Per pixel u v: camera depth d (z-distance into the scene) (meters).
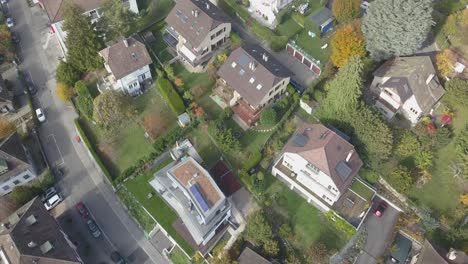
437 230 65.81
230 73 77.12
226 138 72.31
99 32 82.75
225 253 64.44
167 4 96.44
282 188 71.12
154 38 90.25
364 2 89.25
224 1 93.25
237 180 72.12
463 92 71.50
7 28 92.62
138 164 74.00
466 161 67.56
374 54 77.75
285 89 79.69
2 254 60.47
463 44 81.75
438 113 75.25
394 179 67.12
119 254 68.19
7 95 82.88
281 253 65.31
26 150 78.94
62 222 71.75
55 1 85.31
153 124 78.94
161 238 69.81
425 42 84.25
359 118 67.81
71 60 82.19
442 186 69.44
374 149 66.75
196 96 81.00
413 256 66.00
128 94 82.25
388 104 75.19
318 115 74.50
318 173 63.22
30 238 61.41
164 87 81.25
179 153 74.88
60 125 82.38
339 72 68.38
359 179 69.25
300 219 68.19
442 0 88.69
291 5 92.56
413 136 69.19
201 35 81.31
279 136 75.19
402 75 73.06
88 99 80.94
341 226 65.75
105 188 74.94
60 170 77.00
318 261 63.50
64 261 60.41
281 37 86.06
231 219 68.94
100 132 79.62
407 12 69.81
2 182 71.44
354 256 65.38
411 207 67.88
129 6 91.31
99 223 71.56
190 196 63.19
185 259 67.38
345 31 76.00
